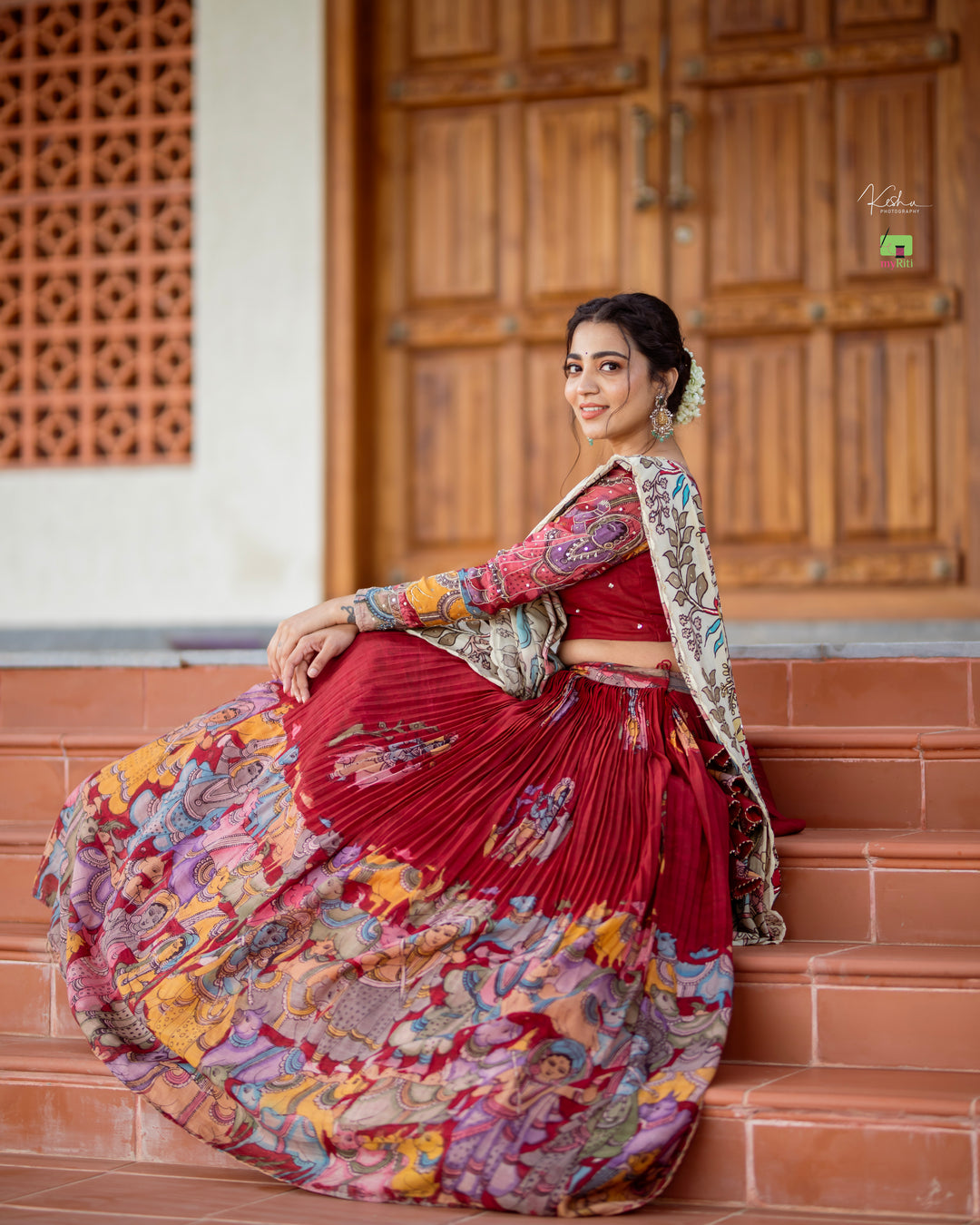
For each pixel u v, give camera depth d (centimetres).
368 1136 180
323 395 502
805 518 482
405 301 514
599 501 221
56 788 277
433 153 512
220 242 509
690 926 199
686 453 489
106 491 517
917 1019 198
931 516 473
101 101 522
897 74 477
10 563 521
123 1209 178
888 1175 177
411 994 192
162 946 204
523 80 501
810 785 249
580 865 200
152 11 519
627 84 492
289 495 504
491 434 508
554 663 226
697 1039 188
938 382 475
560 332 500
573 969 188
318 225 503
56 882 226
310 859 204
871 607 475
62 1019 228
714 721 215
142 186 518
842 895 222
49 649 518
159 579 512
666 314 232
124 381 530
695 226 490
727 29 487
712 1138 182
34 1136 207
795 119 484
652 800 206
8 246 527
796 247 482
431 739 215
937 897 219
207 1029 195
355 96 505
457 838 204
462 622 224
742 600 484
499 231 506
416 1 511
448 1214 175
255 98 508
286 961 199
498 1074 179
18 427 529
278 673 230
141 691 299
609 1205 175
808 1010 202
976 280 470
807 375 484
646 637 223
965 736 242
